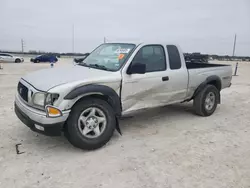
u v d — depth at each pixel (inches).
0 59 1288.1
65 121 133.1
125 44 171.3
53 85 129.6
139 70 148.4
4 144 147.5
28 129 172.7
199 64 245.6
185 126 188.5
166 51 178.7
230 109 246.4
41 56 1376.7
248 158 135.9
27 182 108.6
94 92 136.8
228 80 235.1
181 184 109.3
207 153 141.1
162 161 130.3
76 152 139.5
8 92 318.3
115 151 141.6
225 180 113.3
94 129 142.0
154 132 174.2
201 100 207.8
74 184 108.0
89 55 193.9
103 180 111.5
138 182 110.3
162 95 176.4
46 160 129.1
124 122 196.2
